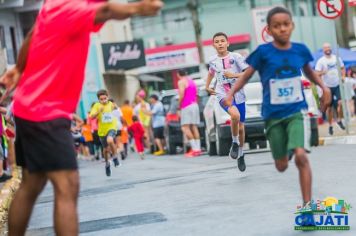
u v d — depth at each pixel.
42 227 13.41
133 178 21.84
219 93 17.81
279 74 10.22
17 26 56.97
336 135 27.69
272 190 14.05
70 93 8.42
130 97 73.62
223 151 26.89
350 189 13.09
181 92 30.67
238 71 17.97
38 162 8.30
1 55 47.59
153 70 73.75
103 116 24.59
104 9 8.13
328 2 26.75
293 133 10.02
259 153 25.45
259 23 29.86
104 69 68.00
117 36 74.38
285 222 10.67
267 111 10.30
